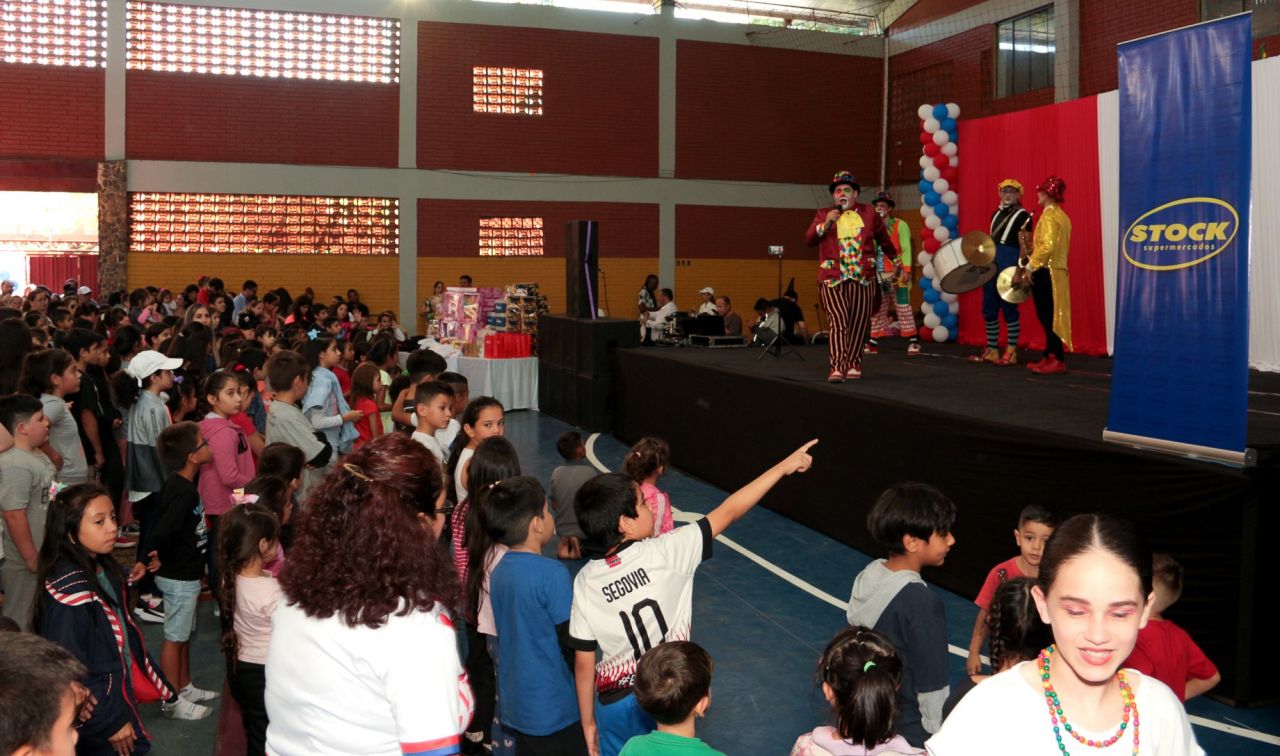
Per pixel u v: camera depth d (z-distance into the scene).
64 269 19.22
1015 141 14.47
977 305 14.70
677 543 3.13
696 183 19.59
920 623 3.00
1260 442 4.76
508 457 3.76
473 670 4.04
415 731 1.67
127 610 3.49
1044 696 1.52
